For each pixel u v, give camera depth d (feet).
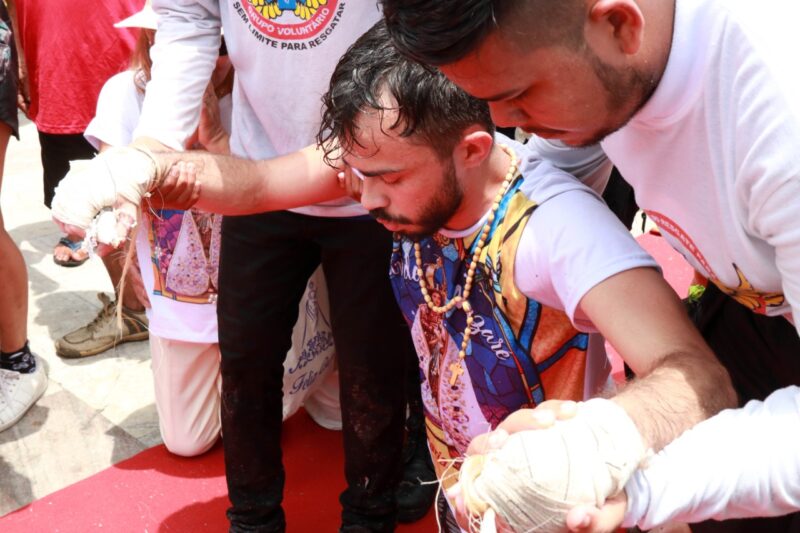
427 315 5.04
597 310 3.95
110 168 4.56
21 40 10.73
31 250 13.19
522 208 4.42
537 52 3.17
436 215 4.50
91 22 10.41
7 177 15.94
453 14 3.04
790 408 3.26
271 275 6.54
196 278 7.63
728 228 3.89
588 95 3.35
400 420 6.89
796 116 3.15
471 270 4.61
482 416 4.97
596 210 4.27
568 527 2.93
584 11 3.13
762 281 4.11
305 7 5.77
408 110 4.16
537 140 5.30
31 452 8.78
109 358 10.38
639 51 3.36
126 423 9.21
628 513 3.11
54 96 10.66
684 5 3.42
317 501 7.95
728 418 3.27
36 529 7.66
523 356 4.66
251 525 7.15
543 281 4.33
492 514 2.96
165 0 6.02
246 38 6.00
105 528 7.67
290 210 6.34
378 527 7.13
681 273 10.97
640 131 3.99
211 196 5.01
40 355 10.45
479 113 4.27
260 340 6.64
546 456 2.95
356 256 6.39
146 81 7.61
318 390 8.63
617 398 3.30
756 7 3.30
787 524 5.16
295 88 6.02
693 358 3.55
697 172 3.88
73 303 11.71
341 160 5.01
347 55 4.45
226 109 7.50
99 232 4.33
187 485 8.18
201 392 8.17
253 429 6.88
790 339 4.97
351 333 6.57
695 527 5.65
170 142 5.68
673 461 3.15
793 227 3.27
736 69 3.35
